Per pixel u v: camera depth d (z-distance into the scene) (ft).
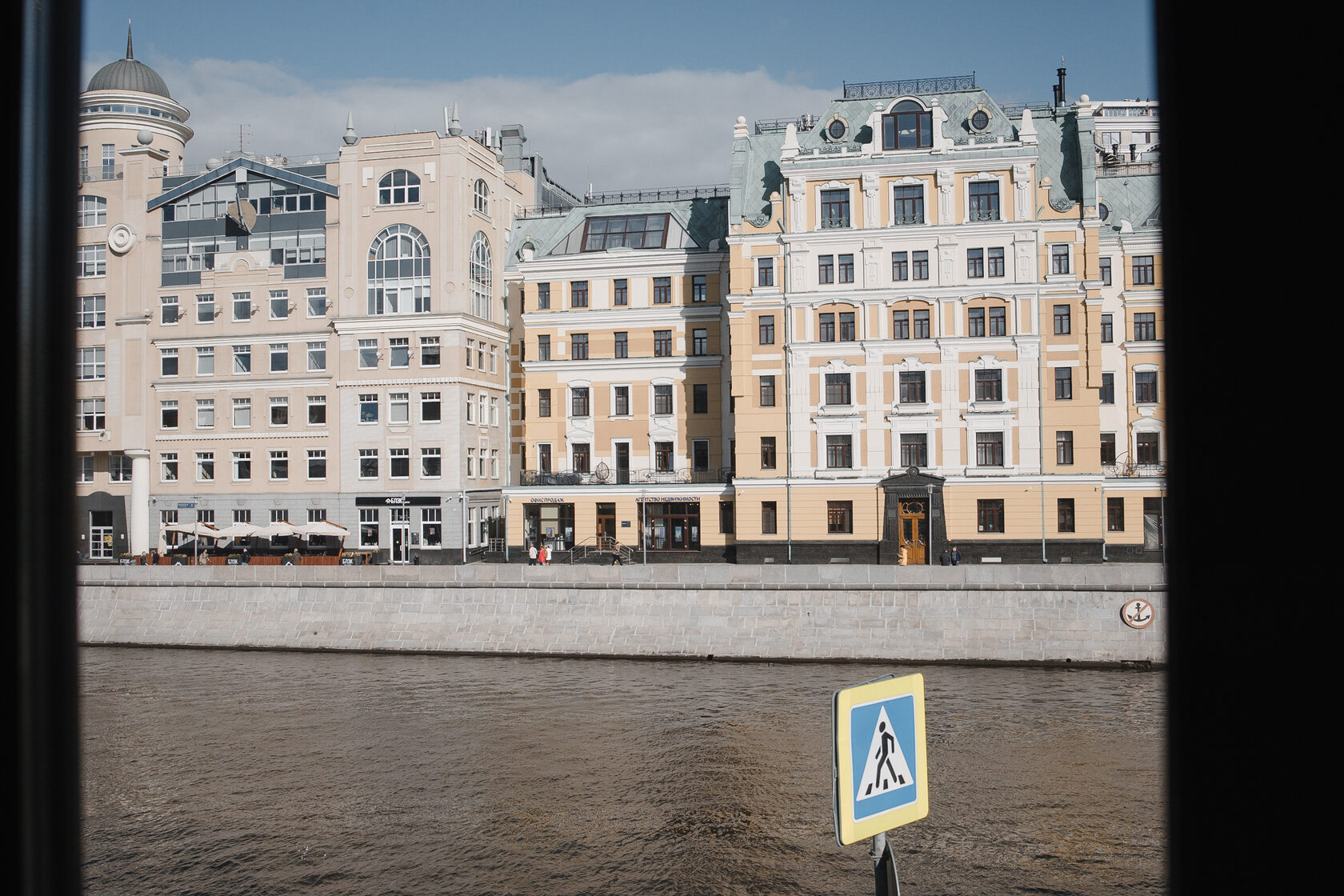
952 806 68.33
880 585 119.65
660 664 119.14
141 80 203.00
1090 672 109.70
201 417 191.72
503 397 201.36
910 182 157.99
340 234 187.83
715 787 73.46
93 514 195.52
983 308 155.94
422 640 129.59
